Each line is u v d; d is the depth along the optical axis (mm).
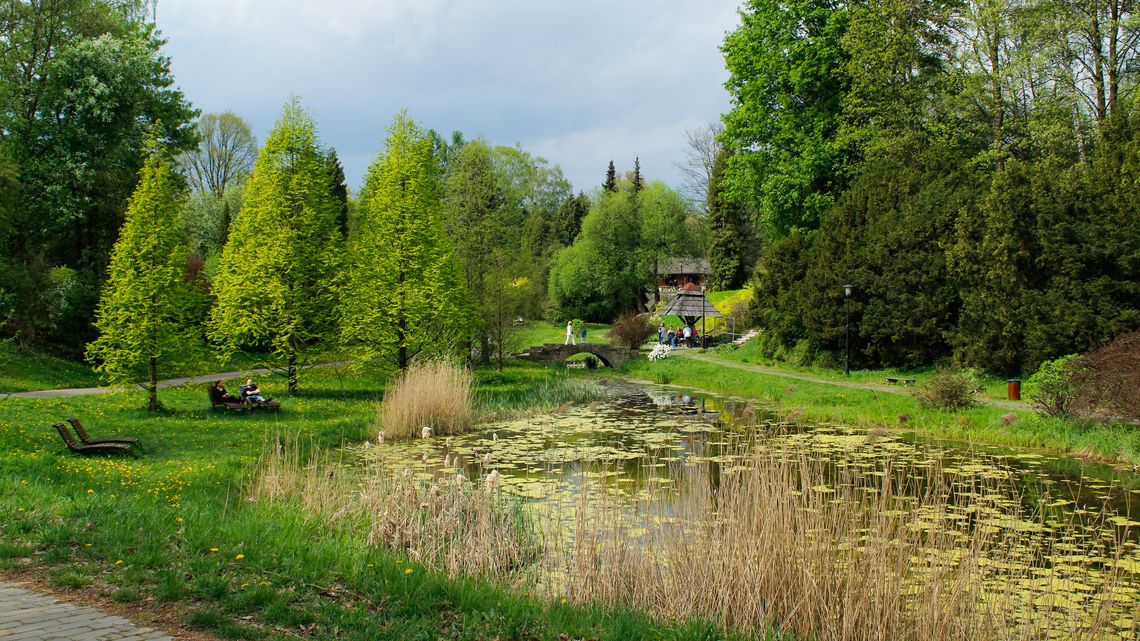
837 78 34219
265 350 38062
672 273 71875
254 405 19219
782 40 34750
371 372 28406
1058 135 26109
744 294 50125
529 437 17406
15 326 27609
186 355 19750
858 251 28469
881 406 20594
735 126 37156
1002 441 16141
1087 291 20125
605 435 17688
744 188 38656
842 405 21562
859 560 6809
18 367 25109
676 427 18922
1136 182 20047
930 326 25938
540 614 5641
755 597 6566
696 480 10156
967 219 23922
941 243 25688
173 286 18859
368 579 5996
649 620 6031
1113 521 9930
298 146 23453
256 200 23359
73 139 31469
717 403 24406
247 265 22938
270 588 5590
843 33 33781
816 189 35469
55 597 5355
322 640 4789
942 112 31141
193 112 35406
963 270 24156
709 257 63781
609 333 50062
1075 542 8844
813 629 6348
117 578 5711
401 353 24766
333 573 6109
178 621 5004
